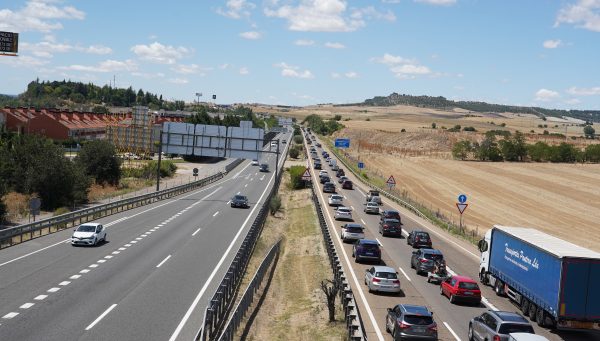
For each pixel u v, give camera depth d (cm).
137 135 9938
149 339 1994
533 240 2700
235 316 2098
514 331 2019
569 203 9106
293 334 2381
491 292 3173
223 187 8806
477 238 5056
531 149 15525
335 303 2777
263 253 4034
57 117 13412
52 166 5862
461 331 2389
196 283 2878
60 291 2592
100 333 2027
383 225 4947
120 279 2884
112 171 7831
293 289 3225
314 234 4900
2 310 2256
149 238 4188
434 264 3475
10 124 12388
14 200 5581
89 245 3775
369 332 2333
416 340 2098
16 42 10594
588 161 15512
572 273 2327
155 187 8162
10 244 3706
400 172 12350
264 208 5500
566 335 2448
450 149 18650
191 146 7038
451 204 8500
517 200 9238
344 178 9350
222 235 4484
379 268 3028
